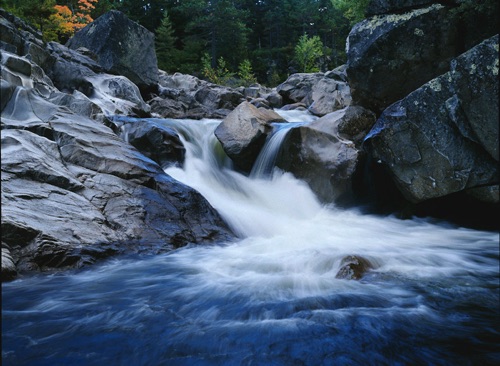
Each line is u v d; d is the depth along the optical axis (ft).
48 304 13.47
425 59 27.09
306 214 29.07
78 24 79.92
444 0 26.48
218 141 35.50
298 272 17.01
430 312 12.71
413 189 24.94
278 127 33.35
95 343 10.75
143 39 57.77
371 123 29.48
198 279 16.11
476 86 21.59
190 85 74.74
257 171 32.65
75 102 31.09
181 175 30.37
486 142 21.70
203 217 23.65
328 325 11.76
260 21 170.09
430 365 9.52
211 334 11.27
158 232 20.88
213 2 137.18
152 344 10.62
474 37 25.67
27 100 25.88
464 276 16.65
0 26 34.58
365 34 28.37
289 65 149.48
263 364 9.58
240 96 67.00
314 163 29.86
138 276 16.47
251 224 25.58
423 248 21.61
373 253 20.01
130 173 23.79
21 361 9.72
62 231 18.10
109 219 20.43
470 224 27.61
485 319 12.15
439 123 23.75
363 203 29.66
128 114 43.09
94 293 14.57
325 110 55.67
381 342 10.61
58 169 21.54
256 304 13.43
